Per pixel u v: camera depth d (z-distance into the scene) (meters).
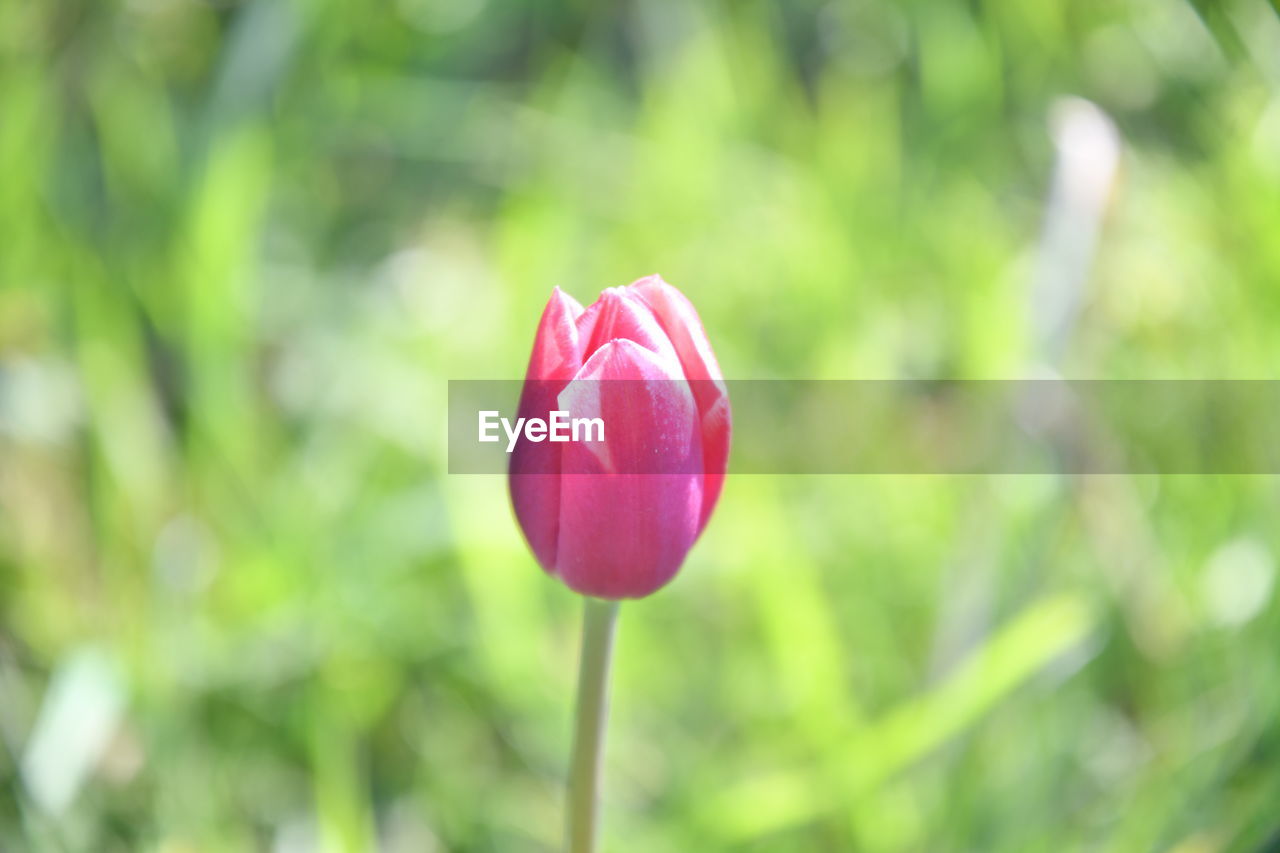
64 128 1.17
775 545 0.77
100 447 0.88
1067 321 0.82
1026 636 0.70
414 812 0.78
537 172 1.19
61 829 0.73
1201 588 0.81
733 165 1.19
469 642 0.83
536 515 0.59
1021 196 1.21
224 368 0.93
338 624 0.82
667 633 0.88
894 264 1.10
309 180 1.24
